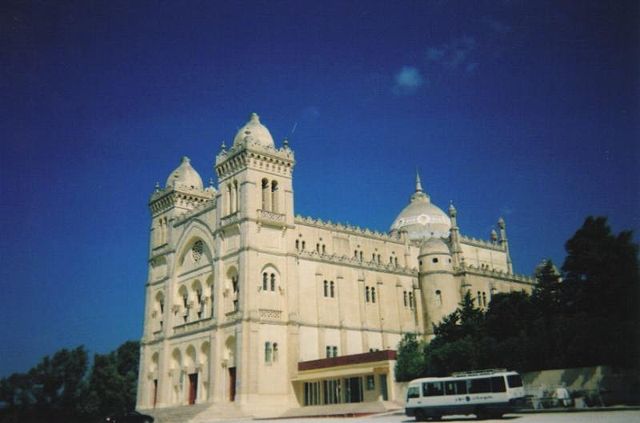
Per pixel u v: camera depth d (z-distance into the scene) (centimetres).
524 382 6241
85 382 11762
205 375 8256
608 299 6519
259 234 8100
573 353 5969
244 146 8294
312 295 8519
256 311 7712
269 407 7475
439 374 6831
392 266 9738
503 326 7200
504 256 12331
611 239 6656
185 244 9300
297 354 7925
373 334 9062
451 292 9856
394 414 6300
